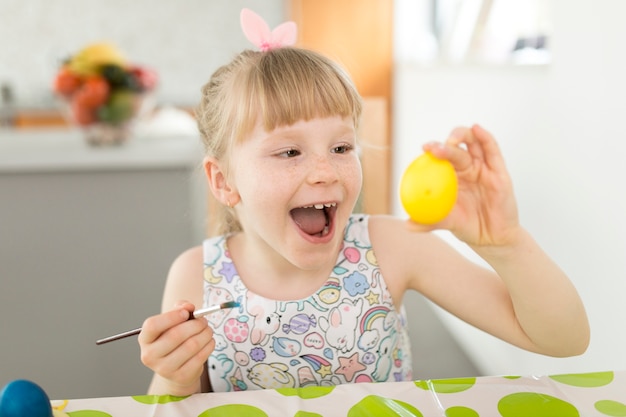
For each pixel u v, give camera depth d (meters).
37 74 3.26
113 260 1.79
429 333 2.00
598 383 0.67
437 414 0.62
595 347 1.08
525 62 1.36
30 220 1.73
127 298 1.81
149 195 1.76
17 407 0.54
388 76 2.95
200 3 3.25
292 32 0.94
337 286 0.92
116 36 3.27
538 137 1.29
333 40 2.94
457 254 0.95
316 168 0.78
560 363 1.22
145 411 0.64
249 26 0.93
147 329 0.70
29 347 1.80
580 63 1.10
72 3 3.22
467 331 1.84
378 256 0.95
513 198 0.65
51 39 3.24
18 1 3.20
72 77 1.77
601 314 1.06
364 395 0.65
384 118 2.42
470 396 0.65
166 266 1.81
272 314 0.91
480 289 0.90
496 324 0.87
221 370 0.92
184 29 3.27
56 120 3.23
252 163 0.80
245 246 0.97
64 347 1.81
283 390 0.67
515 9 1.80
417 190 0.59
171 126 2.18
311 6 2.92
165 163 1.75
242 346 0.91
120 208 1.76
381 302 0.93
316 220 0.84
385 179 2.43
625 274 0.97
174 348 0.70
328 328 0.91
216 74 0.95
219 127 0.88
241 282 0.93
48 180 1.72
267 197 0.79
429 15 2.79
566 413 0.62
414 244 0.96
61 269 1.77
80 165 1.70
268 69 0.82
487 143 0.64
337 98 0.80
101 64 1.77
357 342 0.91
